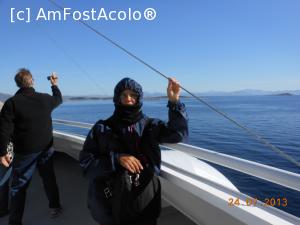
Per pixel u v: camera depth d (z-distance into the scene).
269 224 1.25
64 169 4.09
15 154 2.60
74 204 3.05
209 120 31.19
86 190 3.40
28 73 2.59
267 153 11.49
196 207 1.84
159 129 1.75
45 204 3.14
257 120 32.28
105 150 1.71
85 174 1.74
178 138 1.67
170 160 2.45
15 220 2.60
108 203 1.65
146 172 1.66
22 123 2.49
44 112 2.61
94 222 2.68
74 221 2.71
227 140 15.71
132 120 1.71
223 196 1.56
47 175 2.74
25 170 2.60
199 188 1.70
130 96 1.68
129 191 1.60
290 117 35.81
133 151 1.69
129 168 1.59
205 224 1.77
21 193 2.61
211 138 16.80
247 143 14.26
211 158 1.73
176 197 2.07
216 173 2.38
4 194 2.91
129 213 1.61
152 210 1.67
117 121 1.73
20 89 2.56
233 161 1.56
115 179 1.63
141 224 1.65
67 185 3.55
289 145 14.96
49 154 2.71
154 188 1.68
